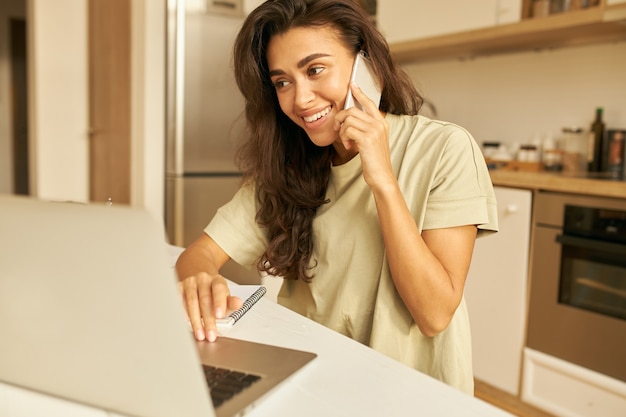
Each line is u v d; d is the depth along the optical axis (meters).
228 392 0.58
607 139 2.30
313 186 1.08
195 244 1.19
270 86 1.09
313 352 0.72
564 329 2.01
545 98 2.58
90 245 0.49
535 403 2.10
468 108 2.93
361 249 1.00
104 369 0.54
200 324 0.78
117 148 3.41
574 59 2.46
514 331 2.15
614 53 2.32
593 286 1.93
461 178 0.92
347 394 0.60
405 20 2.85
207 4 2.90
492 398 2.25
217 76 2.98
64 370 0.57
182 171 2.94
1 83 5.59
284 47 0.93
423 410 0.57
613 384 1.87
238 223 1.19
